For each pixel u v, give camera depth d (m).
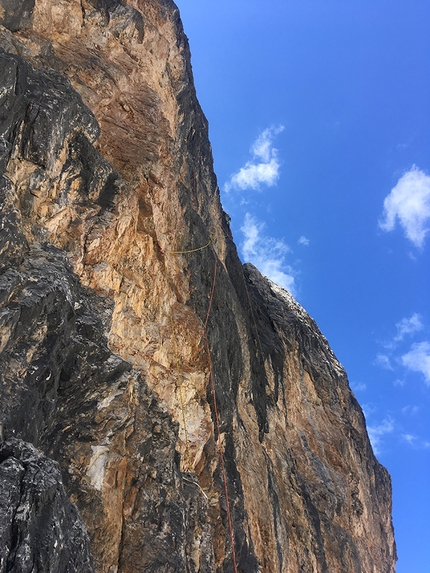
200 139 28.95
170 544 11.18
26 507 6.94
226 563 14.52
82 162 13.92
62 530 7.49
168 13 27.61
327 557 23.80
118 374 11.73
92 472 10.28
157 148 19.78
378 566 31.62
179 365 16.75
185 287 19.34
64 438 10.27
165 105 23.83
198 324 18.28
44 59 16.81
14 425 8.44
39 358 9.38
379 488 38.44
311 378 33.09
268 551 18.30
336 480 28.28
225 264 27.59
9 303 8.93
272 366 28.34
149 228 17.23
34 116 11.65
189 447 15.38
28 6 16.31
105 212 14.32
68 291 10.40
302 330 35.19
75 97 13.43
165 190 19.17
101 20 21.31
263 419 23.95
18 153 11.45
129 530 10.77
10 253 9.60
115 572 10.13
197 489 14.16
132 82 21.59
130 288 15.07
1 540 6.46
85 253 13.33
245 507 17.81
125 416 11.30
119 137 19.05
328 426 31.66
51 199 12.63
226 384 19.52
